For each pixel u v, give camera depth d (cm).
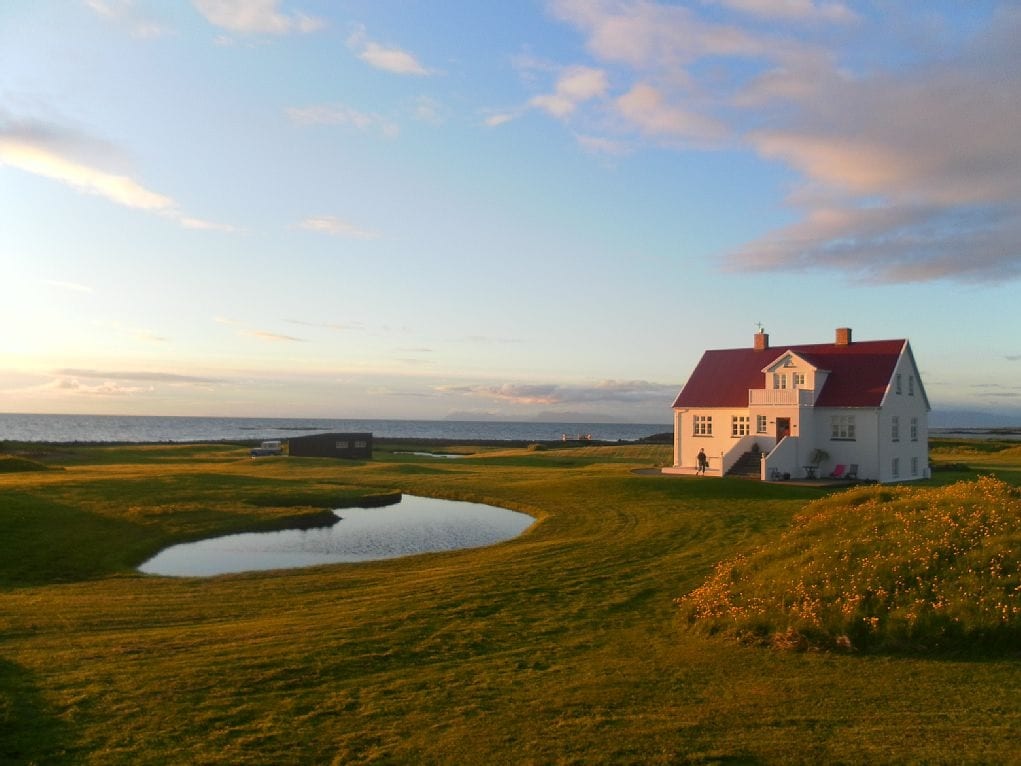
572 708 1060
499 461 7231
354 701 1102
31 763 888
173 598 1903
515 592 1872
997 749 870
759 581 1572
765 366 5481
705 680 1171
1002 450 8300
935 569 1382
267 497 3962
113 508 3325
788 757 876
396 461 7281
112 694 1116
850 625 1297
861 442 4841
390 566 2411
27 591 2020
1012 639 1192
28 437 18888
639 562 2262
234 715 1045
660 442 11894
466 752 922
